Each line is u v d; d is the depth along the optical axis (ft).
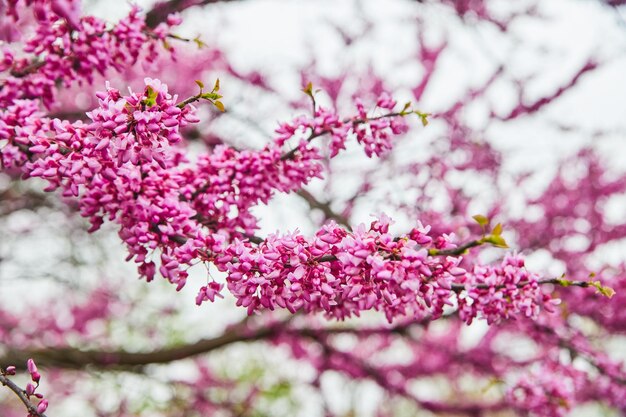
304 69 25.45
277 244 7.01
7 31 5.59
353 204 20.59
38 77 8.85
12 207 23.76
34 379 7.20
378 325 20.67
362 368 24.44
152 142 6.84
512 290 7.61
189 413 28.22
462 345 25.41
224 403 29.01
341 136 8.90
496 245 6.77
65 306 30.99
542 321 15.84
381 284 6.73
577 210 23.02
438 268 7.00
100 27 8.74
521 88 23.54
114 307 31.07
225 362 32.40
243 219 9.13
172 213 7.74
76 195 7.44
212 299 7.41
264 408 32.71
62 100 22.81
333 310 8.57
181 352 20.35
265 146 8.94
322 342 21.79
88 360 19.71
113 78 24.07
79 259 26.21
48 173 7.18
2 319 30.81
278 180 8.93
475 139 23.11
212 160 8.93
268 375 31.48
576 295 16.24
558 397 13.88
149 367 22.47
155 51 9.72
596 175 24.59
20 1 5.61
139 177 7.71
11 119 7.98
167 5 14.80
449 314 15.61
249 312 7.14
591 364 15.47
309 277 6.97
